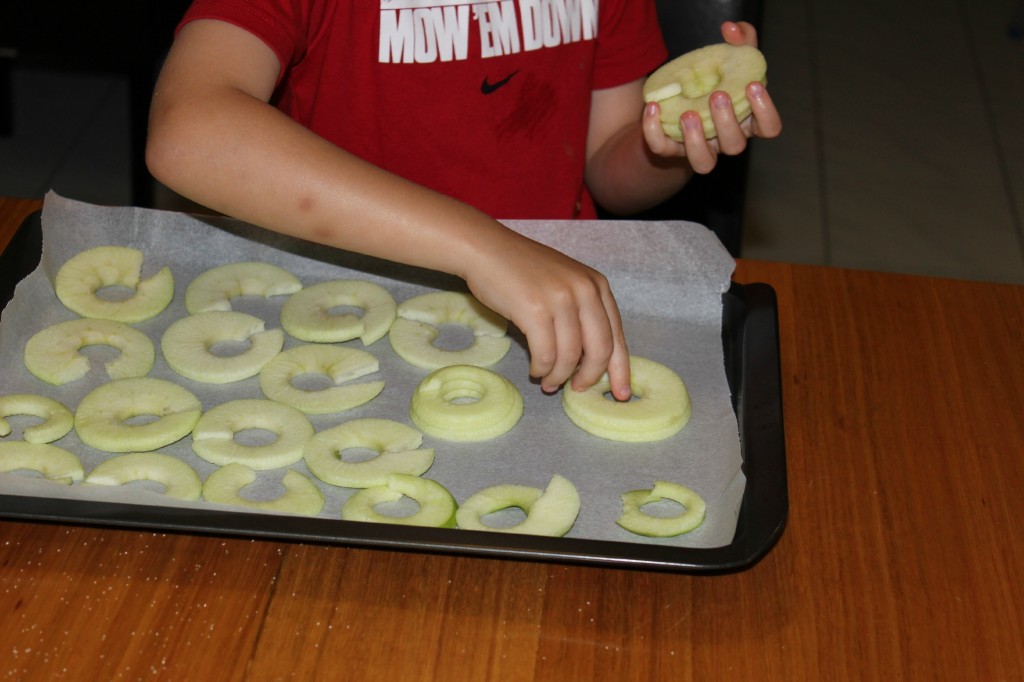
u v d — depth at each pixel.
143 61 1.53
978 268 1.87
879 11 2.62
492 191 1.03
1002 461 0.75
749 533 0.65
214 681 0.58
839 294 0.90
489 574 0.65
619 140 1.10
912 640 0.62
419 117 0.99
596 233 0.92
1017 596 0.65
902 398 0.80
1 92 1.97
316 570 0.64
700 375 0.85
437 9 0.95
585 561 0.63
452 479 0.76
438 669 0.59
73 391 0.82
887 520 0.70
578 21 1.01
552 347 0.71
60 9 1.47
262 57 0.81
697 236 0.91
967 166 2.12
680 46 1.11
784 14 2.58
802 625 0.63
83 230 0.94
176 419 0.79
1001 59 2.48
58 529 0.66
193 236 0.95
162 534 0.66
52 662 0.59
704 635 0.62
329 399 0.83
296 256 0.96
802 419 0.78
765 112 0.81
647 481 0.76
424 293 0.94
